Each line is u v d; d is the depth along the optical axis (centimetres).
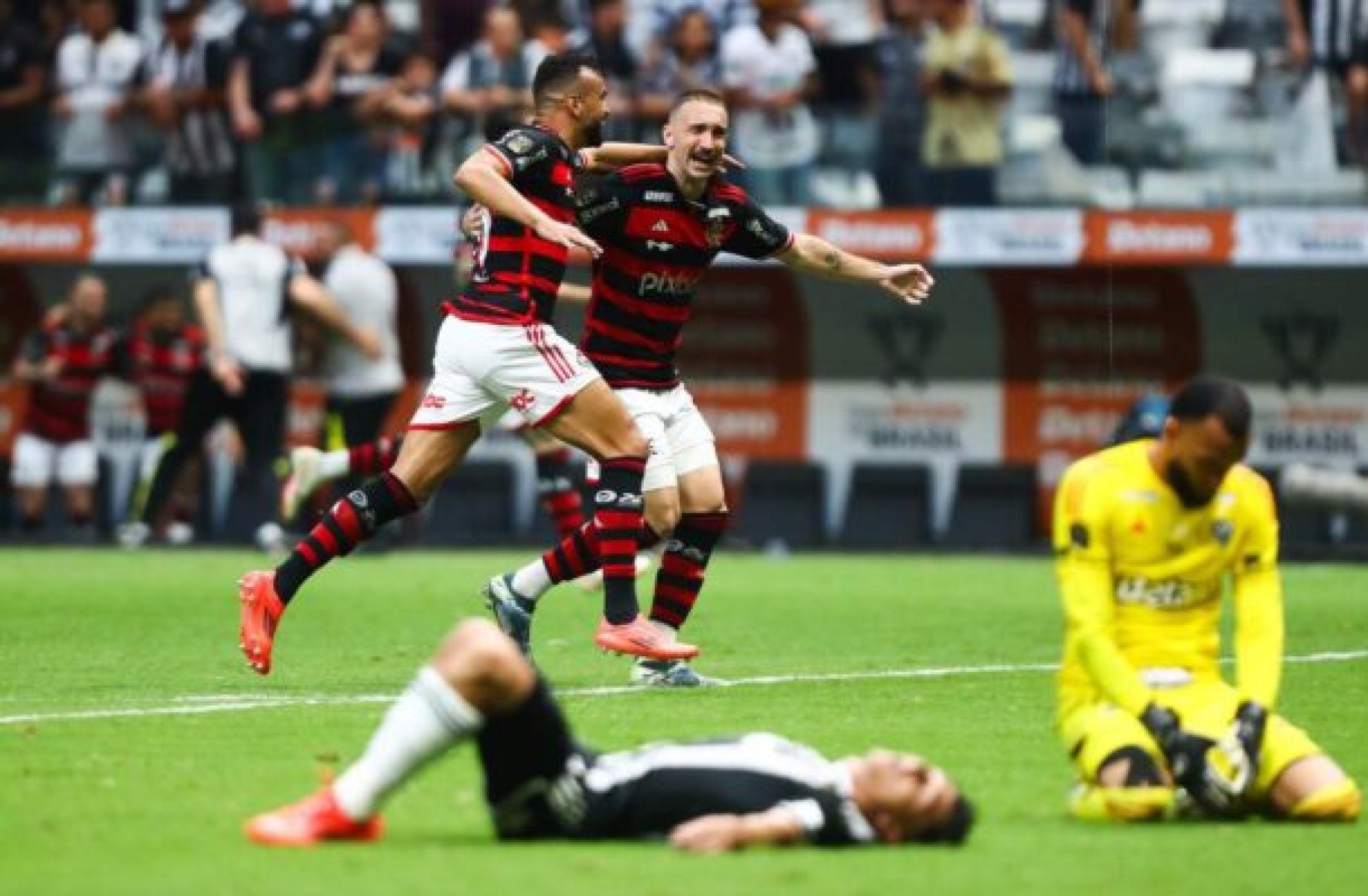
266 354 5281
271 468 5356
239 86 5888
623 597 2738
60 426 5888
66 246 5978
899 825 1661
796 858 1630
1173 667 1853
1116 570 1845
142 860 1639
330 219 5838
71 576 4656
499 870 1585
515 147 2636
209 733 2342
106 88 5978
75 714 2488
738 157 5656
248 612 2700
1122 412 5925
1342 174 5581
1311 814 1820
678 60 5647
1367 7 5584
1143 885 1592
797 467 6016
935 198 5659
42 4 6062
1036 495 5959
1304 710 2669
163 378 5662
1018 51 5662
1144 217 5597
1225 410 1775
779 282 6000
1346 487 1491
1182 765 1791
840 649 3331
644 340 2798
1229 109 5625
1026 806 1928
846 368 6034
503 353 2688
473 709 1623
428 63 5838
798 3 5669
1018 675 2967
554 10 5747
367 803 1672
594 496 2817
